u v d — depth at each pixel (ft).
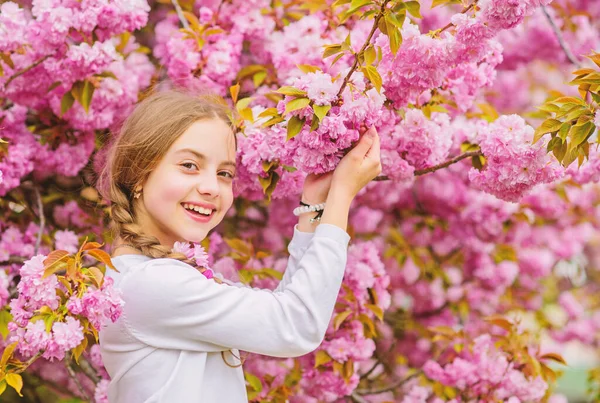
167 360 6.00
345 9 9.78
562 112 6.83
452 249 14.96
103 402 9.45
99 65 9.12
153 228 6.72
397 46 6.49
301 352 6.05
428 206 14.46
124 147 6.74
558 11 15.28
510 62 16.16
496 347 10.94
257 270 10.03
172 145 6.52
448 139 8.26
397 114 7.91
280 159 7.68
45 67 9.16
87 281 6.13
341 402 11.96
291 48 9.91
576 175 9.04
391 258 15.64
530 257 15.33
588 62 15.37
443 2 7.34
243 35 11.35
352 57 9.68
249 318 5.94
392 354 15.85
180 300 5.94
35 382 13.42
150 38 13.35
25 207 11.08
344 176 6.56
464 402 11.28
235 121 8.02
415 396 11.73
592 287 20.47
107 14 8.91
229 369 6.33
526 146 7.07
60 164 10.49
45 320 6.02
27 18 10.79
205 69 10.25
